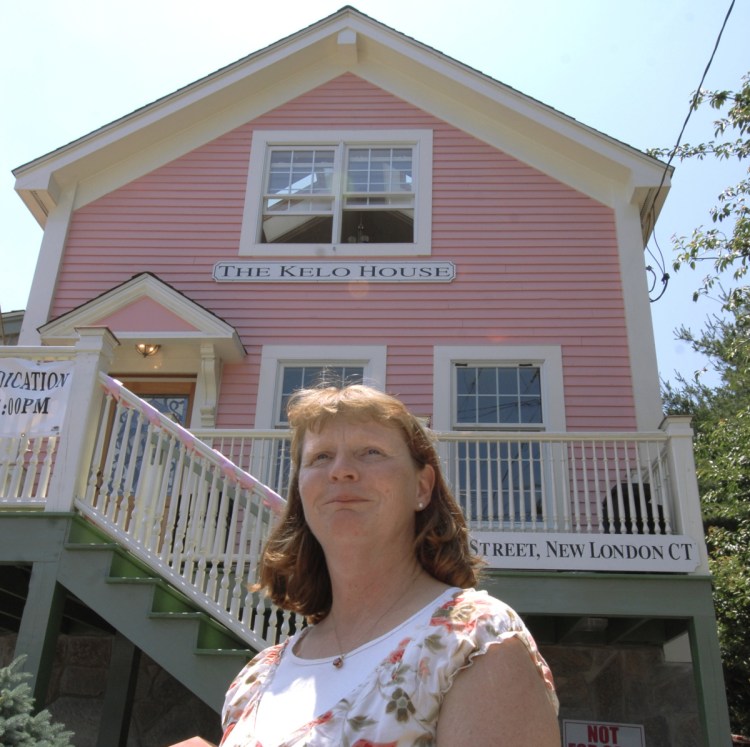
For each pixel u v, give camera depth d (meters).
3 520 5.28
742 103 8.12
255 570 5.05
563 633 6.73
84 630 7.48
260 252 9.18
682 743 6.87
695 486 6.11
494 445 8.13
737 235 8.00
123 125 9.62
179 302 8.42
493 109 9.66
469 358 8.57
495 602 1.46
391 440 1.85
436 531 1.84
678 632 6.46
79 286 9.12
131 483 5.42
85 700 7.27
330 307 8.88
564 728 6.93
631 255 8.91
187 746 2.25
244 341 8.76
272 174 9.77
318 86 10.09
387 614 1.63
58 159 9.47
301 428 1.99
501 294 8.86
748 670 11.48
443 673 1.33
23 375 5.74
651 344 8.48
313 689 1.52
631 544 5.99
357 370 8.65
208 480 5.74
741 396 15.43
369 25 9.97
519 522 7.19
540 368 8.55
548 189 9.38
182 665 4.83
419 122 9.82
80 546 5.15
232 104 10.02
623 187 9.30
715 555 12.07
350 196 9.61
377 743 1.30
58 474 5.44
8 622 7.35
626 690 7.05
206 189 9.59
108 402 5.73
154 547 5.23
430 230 9.20
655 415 8.16
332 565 1.79
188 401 8.70
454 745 1.26
